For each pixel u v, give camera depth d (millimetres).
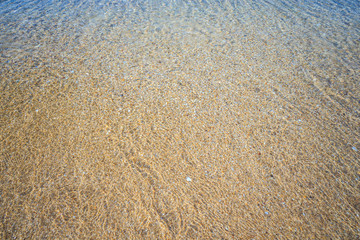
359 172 3014
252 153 3178
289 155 3168
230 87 4172
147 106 3758
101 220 2512
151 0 7359
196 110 3727
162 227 2479
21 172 2900
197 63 4711
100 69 4465
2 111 3609
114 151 3137
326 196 2770
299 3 7586
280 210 2639
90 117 3557
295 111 3787
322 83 4363
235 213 2605
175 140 3299
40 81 4152
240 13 6742
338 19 6684
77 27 5852
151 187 2795
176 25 6020
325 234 2467
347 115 3760
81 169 2938
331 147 3285
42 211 2570
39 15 6434
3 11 6648
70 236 2389
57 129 3377
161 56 4871
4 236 2373
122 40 5363
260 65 4742
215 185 2836
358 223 2557
